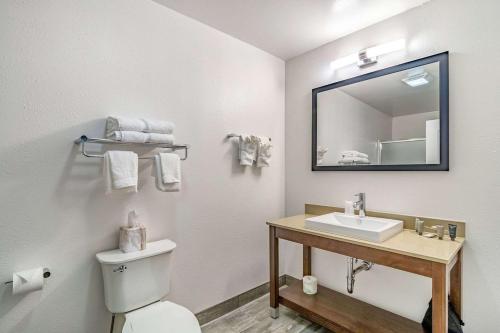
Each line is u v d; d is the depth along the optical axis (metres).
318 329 1.90
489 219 1.49
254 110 2.36
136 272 1.46
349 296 2.09
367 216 2.00
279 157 2.59
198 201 1.96
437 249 1.36
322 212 2.32
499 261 1.46
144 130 1.53
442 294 1.23
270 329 1.90
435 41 1.69
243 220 2.27
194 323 1.32
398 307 1.84
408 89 1.80
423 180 1.74
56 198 1.38
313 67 2.40
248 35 2.16
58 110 1.39
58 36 1.39
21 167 1.29
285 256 2.62
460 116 1.59
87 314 1.46
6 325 1.25
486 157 1.50
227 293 2.14
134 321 1.29
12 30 1.26
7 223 1.26
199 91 1.97
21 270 1.28
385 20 1.92
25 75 1.30
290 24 2.00
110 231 1.55
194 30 1.93
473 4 1.54
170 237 1.81
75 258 1.43
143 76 1.68
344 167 2.15
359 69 2.09
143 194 1.68
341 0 1.70
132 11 1.64
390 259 1.40
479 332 1.51
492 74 1.48
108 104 1.55
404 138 1.82
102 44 1.53
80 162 1.45
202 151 1.99
